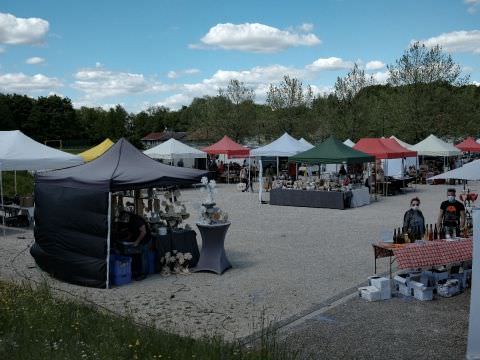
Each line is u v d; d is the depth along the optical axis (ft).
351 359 18.20
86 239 29.58
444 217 34.24
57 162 51.60
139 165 32.65
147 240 31.68
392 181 83.35
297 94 161.79
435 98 139.95
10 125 275.80
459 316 23.26
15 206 53.57
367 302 25.57
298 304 25.31
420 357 18.56
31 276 31.89
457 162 123.34
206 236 32.07
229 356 16.25
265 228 50.57
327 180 71.31
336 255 37.19
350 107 145.28
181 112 335.47
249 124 173.47
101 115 301.43
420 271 28.27
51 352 16.28
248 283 29.58
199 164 123.75
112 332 18.07
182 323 22.48
